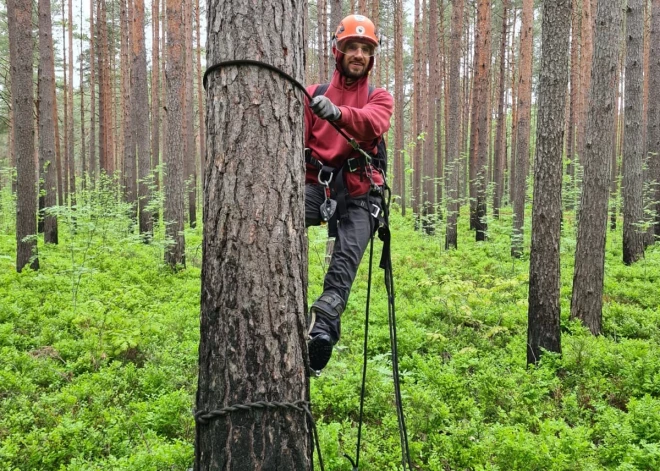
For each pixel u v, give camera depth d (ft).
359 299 30.91
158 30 85.10
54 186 49.37
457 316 27.35
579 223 26.66
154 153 86.22
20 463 13.91
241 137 7.30
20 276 34.30
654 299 31.22
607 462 14.83
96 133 158.40
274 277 7.43
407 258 44.09
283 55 7.55
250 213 7.31
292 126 7.70
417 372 20.36
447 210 52.65
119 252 44.29
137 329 23.24
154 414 16.42
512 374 20.25
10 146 96.68
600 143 25.75
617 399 19.22
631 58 41.91
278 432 7.43
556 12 21.95
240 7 7.30
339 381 18.67
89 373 20.17
